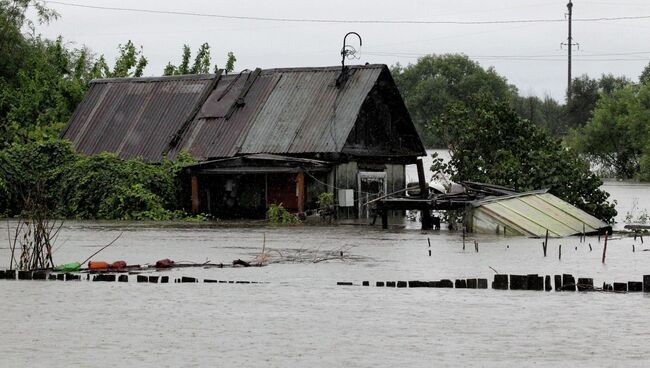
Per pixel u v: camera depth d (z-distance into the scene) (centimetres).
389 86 13625
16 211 13462
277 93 13900
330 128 13088
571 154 12231
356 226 11975
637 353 4919
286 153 13100
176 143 13900
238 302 6228
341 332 5403
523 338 5238
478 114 12638
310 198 12975
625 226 11531
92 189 13162
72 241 9850
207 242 9756
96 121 14788
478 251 8838
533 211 10819
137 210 12975
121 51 19300
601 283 6912
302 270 7575
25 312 5938
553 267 7731
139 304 6169
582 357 4862
